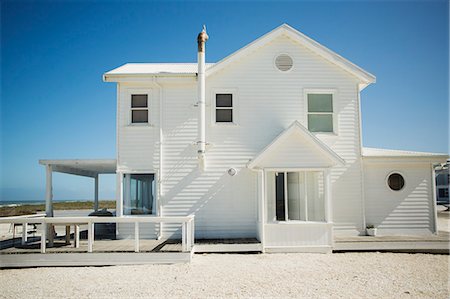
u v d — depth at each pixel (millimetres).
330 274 10000
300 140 13102
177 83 14633
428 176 14836
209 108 14680
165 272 10266
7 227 24469
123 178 14430
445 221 23734
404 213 14641
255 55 14945
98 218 11484
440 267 10812
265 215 12953
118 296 8273
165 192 14391
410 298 8109
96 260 11234
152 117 14594
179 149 14531
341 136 14820
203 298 8086
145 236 14227
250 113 14719
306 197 13219
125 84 14602
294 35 14844
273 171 13234
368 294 8352
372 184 14734
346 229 14406
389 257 12141
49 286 9117
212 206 14359
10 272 10609
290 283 9156
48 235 12523
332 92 14992
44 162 14477
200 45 14188
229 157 14531
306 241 12812
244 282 9234
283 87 14867
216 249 12703
